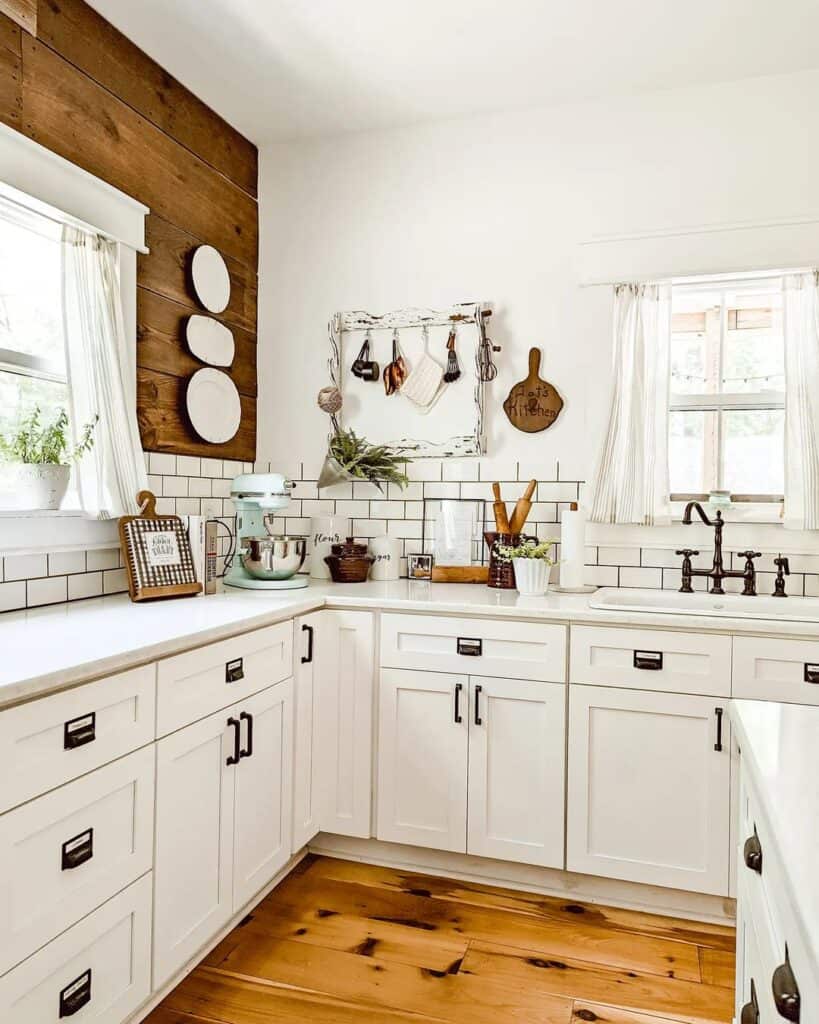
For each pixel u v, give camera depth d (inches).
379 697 98.5
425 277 120.8
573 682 90.8
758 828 38.4
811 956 22.8
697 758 86.9
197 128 112.6
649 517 108.0
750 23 93.7
